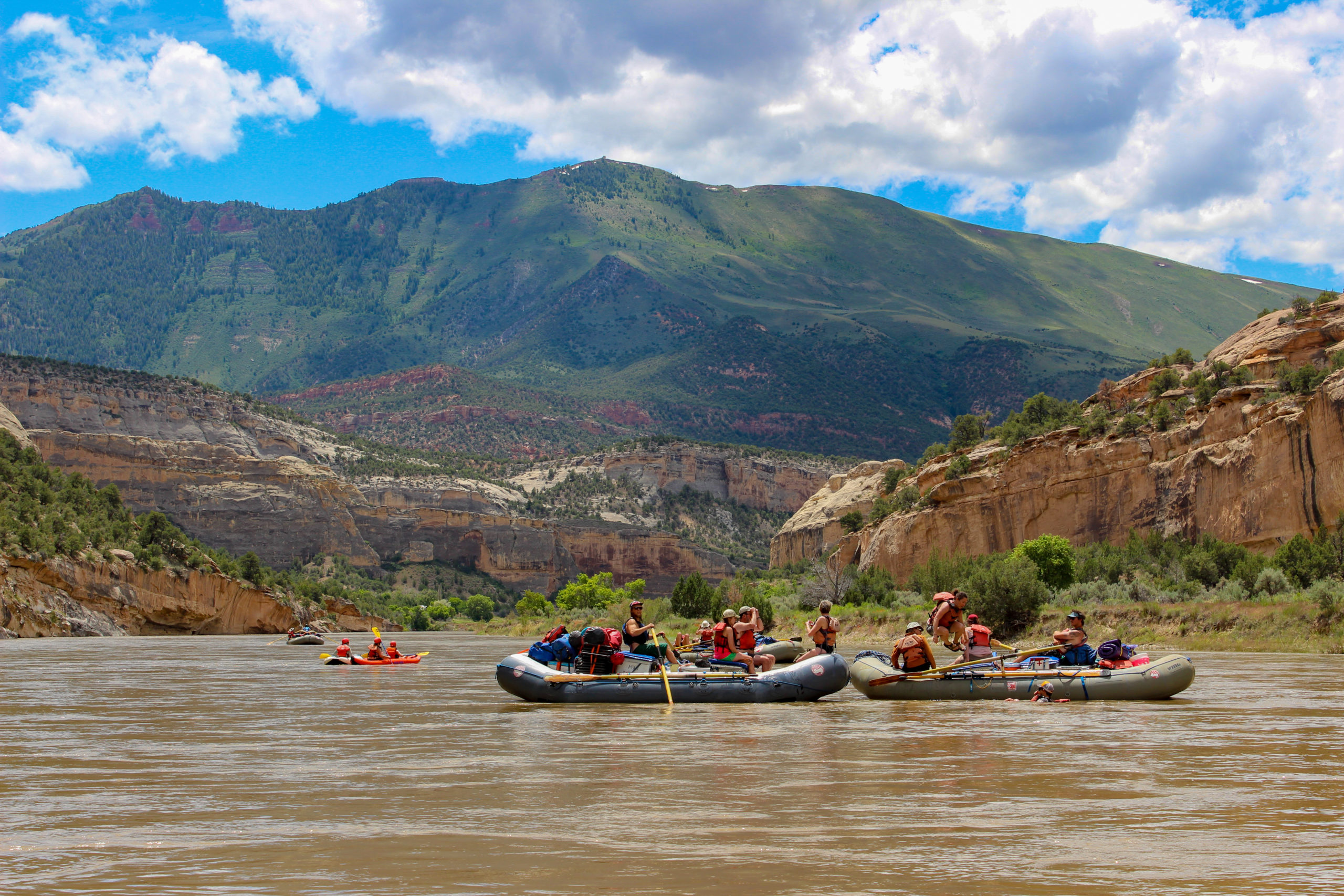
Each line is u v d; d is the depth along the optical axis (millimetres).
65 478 135125
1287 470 72500
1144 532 85000
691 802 13242
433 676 39375
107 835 11695
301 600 146625
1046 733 19297
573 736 19375
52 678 38562
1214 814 12469
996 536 98125
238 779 15172
